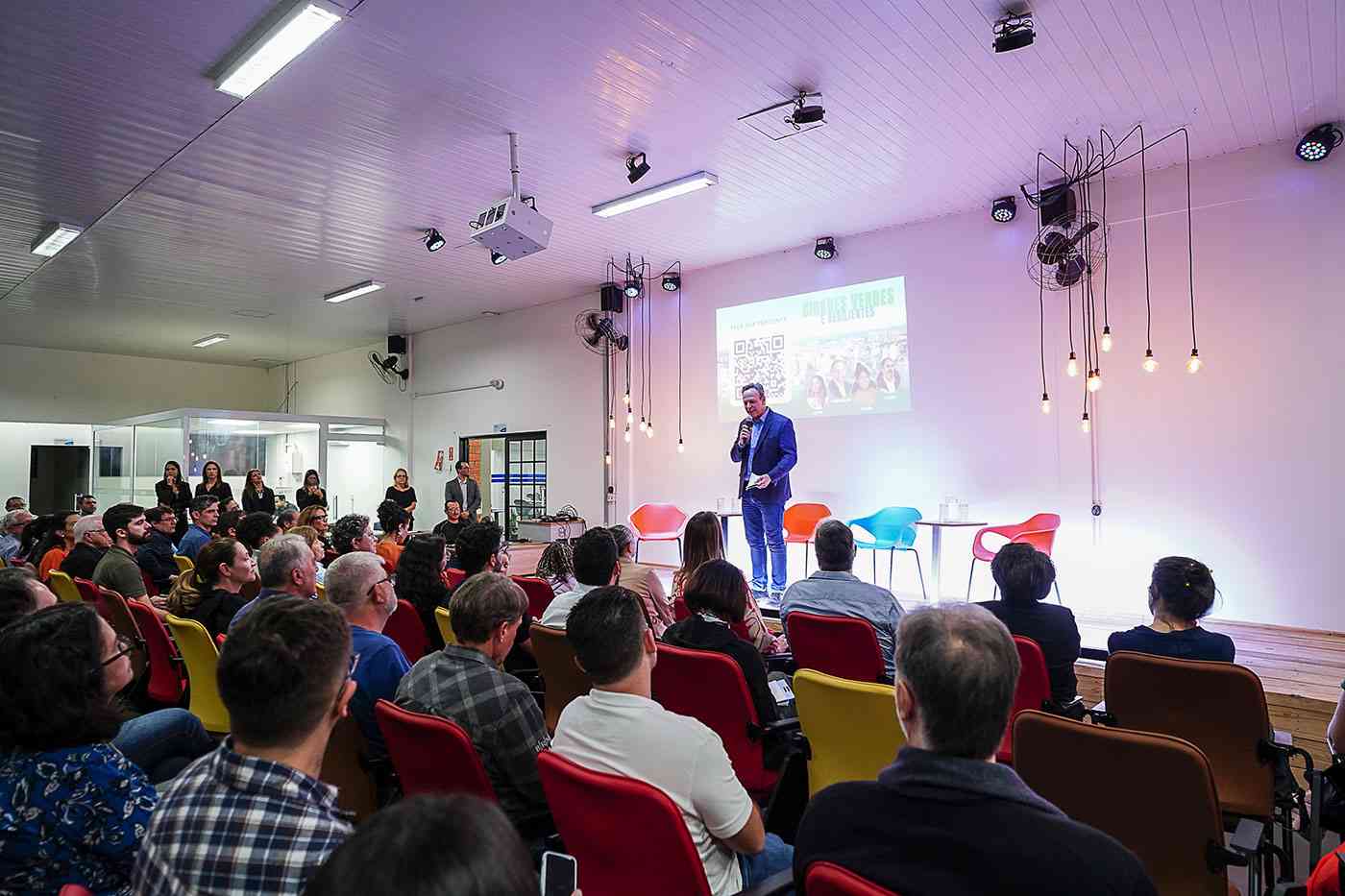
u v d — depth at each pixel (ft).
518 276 29.09
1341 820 7.52
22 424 41.14
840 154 18.42
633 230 23.97
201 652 9.46
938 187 20.59
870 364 24.06
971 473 21.97
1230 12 12.89
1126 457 19.52
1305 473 17.25
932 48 13.92
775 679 10.39
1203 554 18.44
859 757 6.76
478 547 11.96
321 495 30.01
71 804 4.38
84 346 41.65
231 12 12.41
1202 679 7.52
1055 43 13.80
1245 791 7.43
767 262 26.61
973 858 3.12
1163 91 15.55
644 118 16.46
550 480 33.37
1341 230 16.96
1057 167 19.35
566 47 13.71
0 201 20.59
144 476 37.47
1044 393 20.75
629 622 5.35
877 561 23.77
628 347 30.60
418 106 15.72
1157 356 19.17
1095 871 2.99
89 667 4.51
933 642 3.65
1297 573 17.30
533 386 34.12
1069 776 5.70
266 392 49.93
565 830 4.89
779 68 14.55
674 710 8.29
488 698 6.38
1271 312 17.74
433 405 39.06
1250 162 18.13
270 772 3.46
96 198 20.45
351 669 4.03
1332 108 16.25
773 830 7.86
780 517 20.92
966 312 22.21
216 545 11.20
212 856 3.27
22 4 12.05
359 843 1.68
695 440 28.40
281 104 15.56
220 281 28.96
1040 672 8.54
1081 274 19.77
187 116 15.99
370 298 31.99
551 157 18.31
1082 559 20.07
